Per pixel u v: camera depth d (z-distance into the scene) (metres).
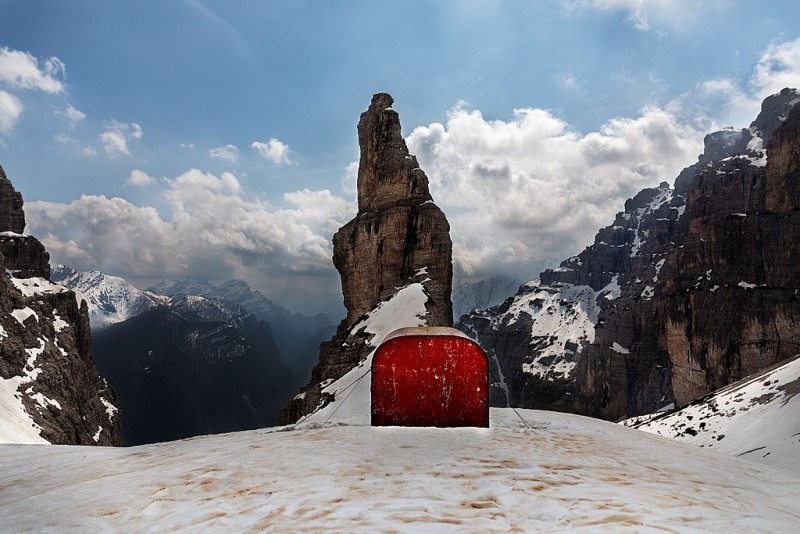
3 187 149.12
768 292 169.25
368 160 98.88
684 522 9.40
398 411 22.83
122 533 9.73
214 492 11.91
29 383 103.50
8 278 118.44
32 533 9.97
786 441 76.12
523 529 8.96
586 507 10.06
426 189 92.50
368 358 69.69
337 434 19.55
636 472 14.09
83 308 154.00
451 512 9.89
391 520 9.45
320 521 9.54
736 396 115.69
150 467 15.21
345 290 96.62
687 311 191.38
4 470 17.22
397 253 89.56
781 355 161.12
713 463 17.22
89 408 127.00
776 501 12.16
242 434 22.30
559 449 17.00
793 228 171.25
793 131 175.62
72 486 13.45
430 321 74.38
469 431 20.31
